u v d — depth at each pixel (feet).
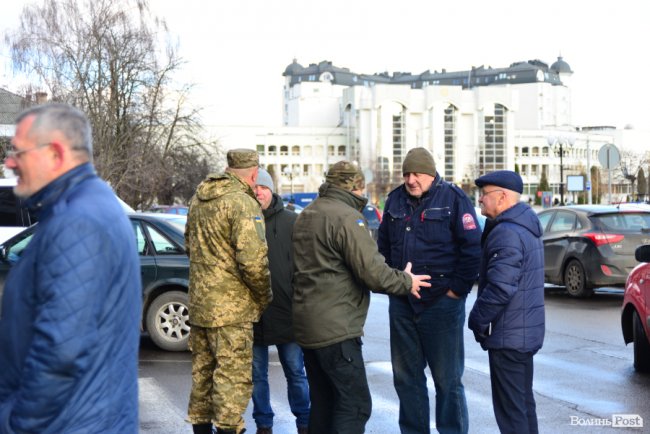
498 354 16.29
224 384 17.48
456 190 18.35
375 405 22.94
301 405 20.30
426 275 17.26
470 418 21.45
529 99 575.79
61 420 8.87
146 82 101.35
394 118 431.84
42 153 9.34
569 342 33.06
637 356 27.17
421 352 18.72
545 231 51.31
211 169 127.03
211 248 17.58
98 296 8.97
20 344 9.16
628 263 45.98
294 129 438.81
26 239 31.14
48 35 90.74
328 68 592.19
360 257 16.08
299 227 16.79
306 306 16.43
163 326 31.60
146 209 110.73
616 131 496.23
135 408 9.62
